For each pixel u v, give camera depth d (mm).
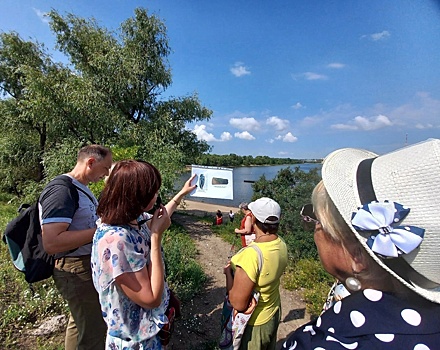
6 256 4730
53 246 1856
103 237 1361
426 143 688
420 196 639
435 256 612
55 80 10578
